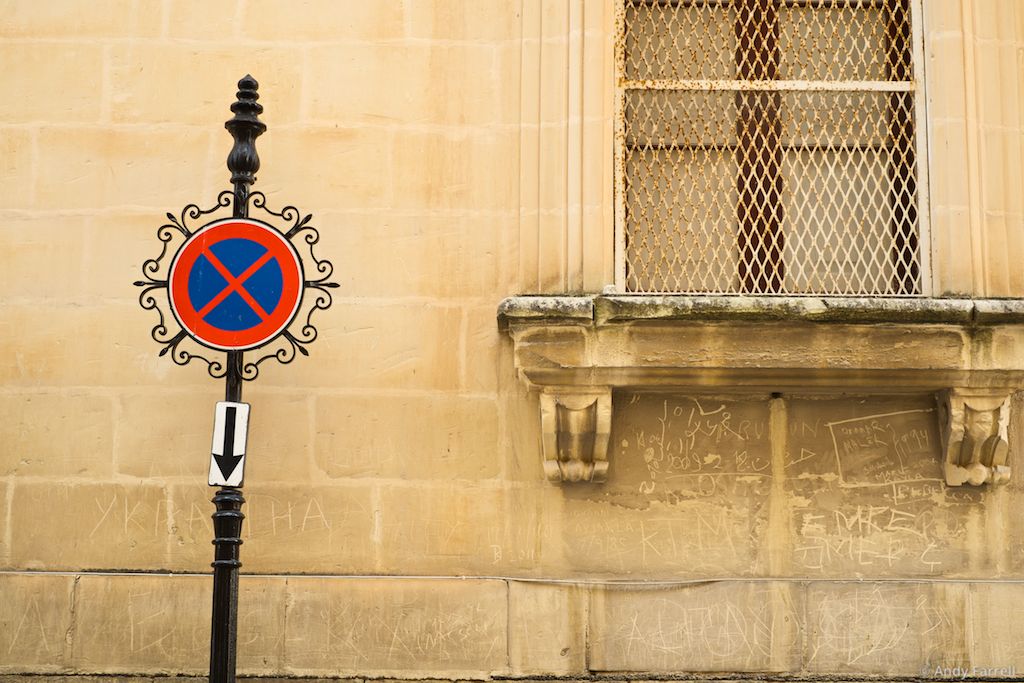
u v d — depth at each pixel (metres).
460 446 9.37
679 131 9.72
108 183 9.65
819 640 9.13
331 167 9.64
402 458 9.36
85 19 9.83
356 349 9.46
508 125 9.66
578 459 9.23
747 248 9.62
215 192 9.65
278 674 9.09
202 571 9.26
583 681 9.08
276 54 9.78
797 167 9.73
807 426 9.45
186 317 8.12
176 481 9.34
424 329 9.48
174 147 9.70
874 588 9.20
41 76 9.76
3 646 9.13
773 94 9.78
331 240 9.56
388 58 9.76
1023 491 9.39
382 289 9.52
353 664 9.10
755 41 9.82
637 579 9.23
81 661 9.12
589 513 9.31
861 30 9.83
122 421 9.41
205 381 9.45
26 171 9.66
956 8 9.65
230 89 9.75
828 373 9.10
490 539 9.28
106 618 9.16
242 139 8.40
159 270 9.56
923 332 9.05
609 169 9.48
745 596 9.17
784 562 9.28
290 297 8.16
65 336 9.49
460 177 9.62
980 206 9.49
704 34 9.82
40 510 9.31
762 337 9.05
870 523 9.33
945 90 9.55
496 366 9.45
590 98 9.50
